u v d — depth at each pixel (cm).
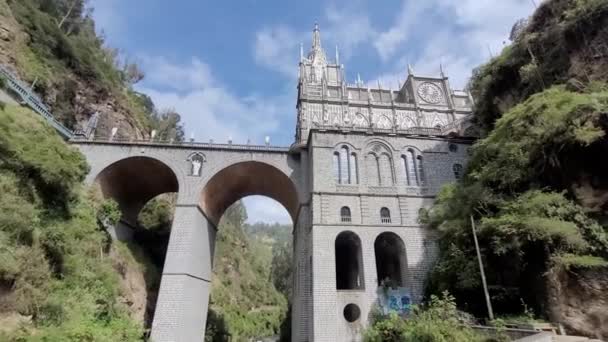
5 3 3394
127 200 3878
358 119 6384
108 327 2272
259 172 3684
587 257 1630
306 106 6362
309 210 3206
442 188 2933
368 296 2708
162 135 6769
